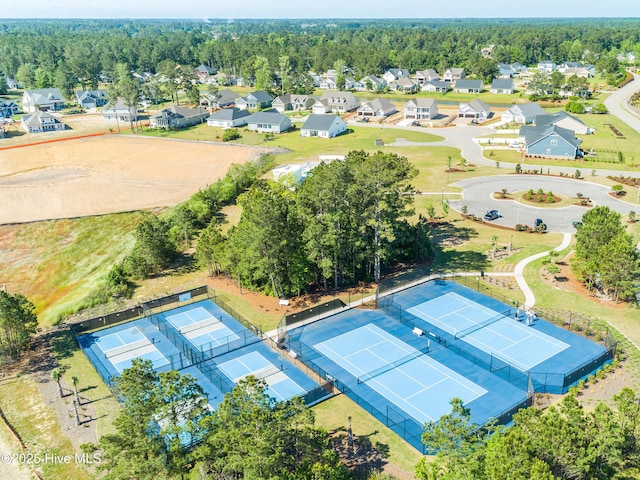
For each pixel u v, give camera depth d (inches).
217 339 2009.1
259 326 2087.8
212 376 1765.5
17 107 7401.6
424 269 2488.9
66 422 1578.5
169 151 5137.8
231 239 2379.4
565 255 2556.6
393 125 6013.8
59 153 5177.2
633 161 4028.1
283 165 4426.7
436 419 1523.1
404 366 1786.4
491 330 1975.9
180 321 2153.1
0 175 4478.3
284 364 1833.2
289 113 6983.3
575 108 6053.2
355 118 6471.5
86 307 2320.4
